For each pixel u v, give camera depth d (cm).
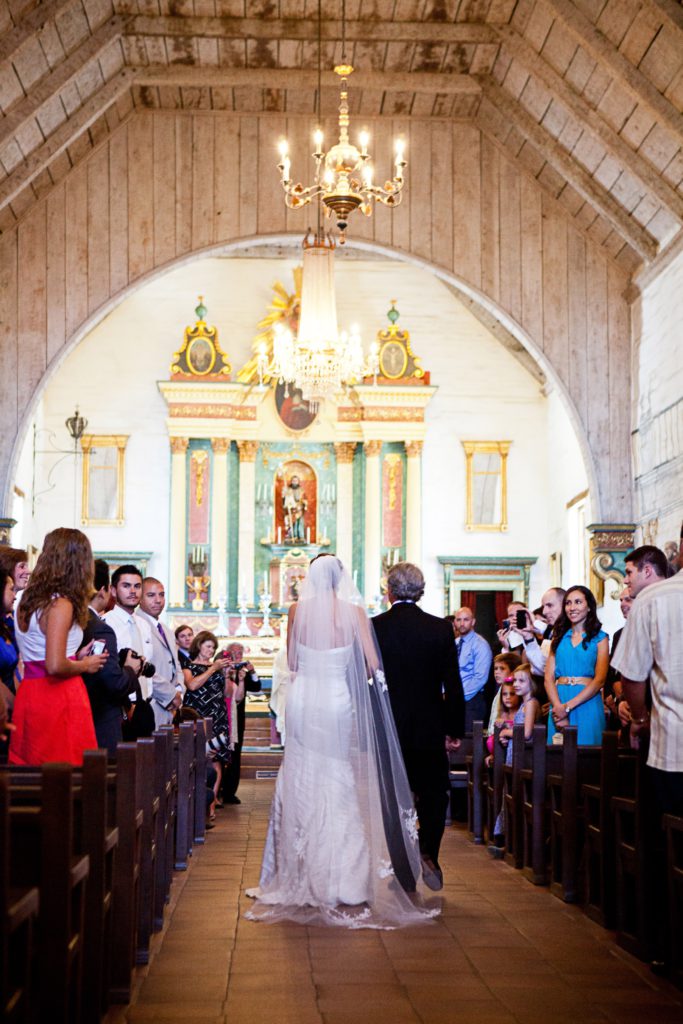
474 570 2491
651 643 528
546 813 784
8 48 1286
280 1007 471
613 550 1669
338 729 658
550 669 864
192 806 920
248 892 708
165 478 2464
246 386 2453
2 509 1585
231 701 1262
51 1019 359
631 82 1341
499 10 1462
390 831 675
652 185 1452
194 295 2495
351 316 2514
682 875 503
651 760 525
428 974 525
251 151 1653
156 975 521
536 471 2523
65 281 1620
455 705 712
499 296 1677
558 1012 467
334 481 2533
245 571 2470
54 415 2458
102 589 704
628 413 1680
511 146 1658
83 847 426
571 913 665
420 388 2478
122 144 1639
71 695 573
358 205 1374
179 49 1510
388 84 1583
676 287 1505
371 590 2456
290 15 1484
